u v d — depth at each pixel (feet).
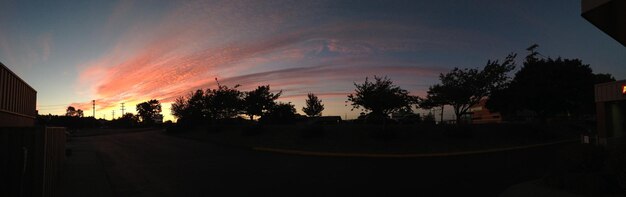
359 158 67.77
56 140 35.86
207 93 162.81
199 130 150.61
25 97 45.06
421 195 33.12
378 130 89.25
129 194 35.22
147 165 58.54
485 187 36.22
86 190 37.35
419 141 86.84
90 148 97.40
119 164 60.34
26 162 23.67
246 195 34.14
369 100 92.58
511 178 41.34
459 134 90.33
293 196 33.50
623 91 62.08
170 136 144.97
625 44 36.86
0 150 23.25
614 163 28.84
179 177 45.39
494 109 134.72
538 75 116.57
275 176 45.42
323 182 40.68
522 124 106.42
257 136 102.83
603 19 30.76
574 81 113.91
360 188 36.91
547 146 88.02
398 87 96.89
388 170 50.21
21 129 23.77
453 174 45.57
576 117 179.22
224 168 53.57
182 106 219.00
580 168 33.55
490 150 78.89
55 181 34.35
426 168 51.93
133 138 141.69
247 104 147.23
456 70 110.22
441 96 109.60
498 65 106.63
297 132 98.12
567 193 29.91
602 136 65.98
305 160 63.87
